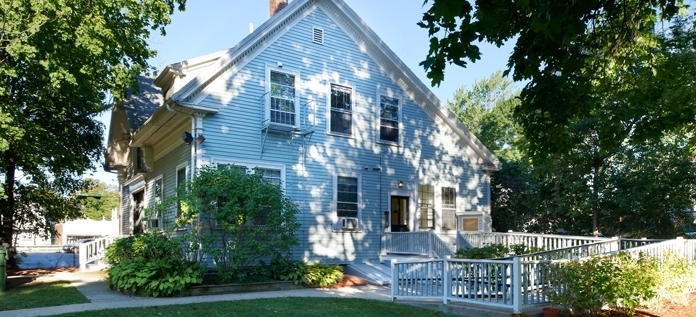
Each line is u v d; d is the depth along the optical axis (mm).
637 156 18391
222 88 14625
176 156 15891
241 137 14828
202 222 13148
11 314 9070
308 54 16469
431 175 19078
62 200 22531
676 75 8336
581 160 19234
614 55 8336
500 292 9484
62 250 33469
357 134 17328
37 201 21281
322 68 16734
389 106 18344
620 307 9500
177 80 15375
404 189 18234
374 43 17891
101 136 22672
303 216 15719
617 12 7633
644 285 8859
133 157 20016
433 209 18953
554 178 20547
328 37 17031
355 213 16953
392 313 9977
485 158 20719
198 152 14008
